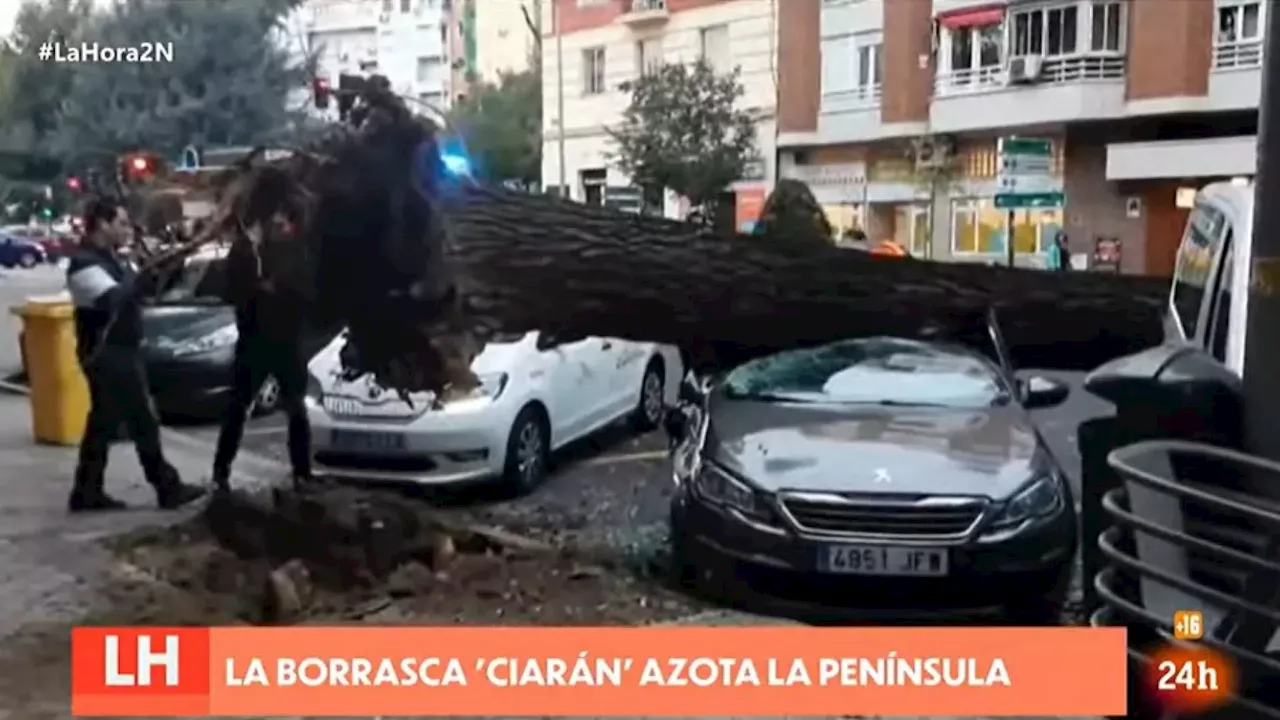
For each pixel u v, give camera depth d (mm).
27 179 27688
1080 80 25281
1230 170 23359
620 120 33281
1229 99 24016
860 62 29594
